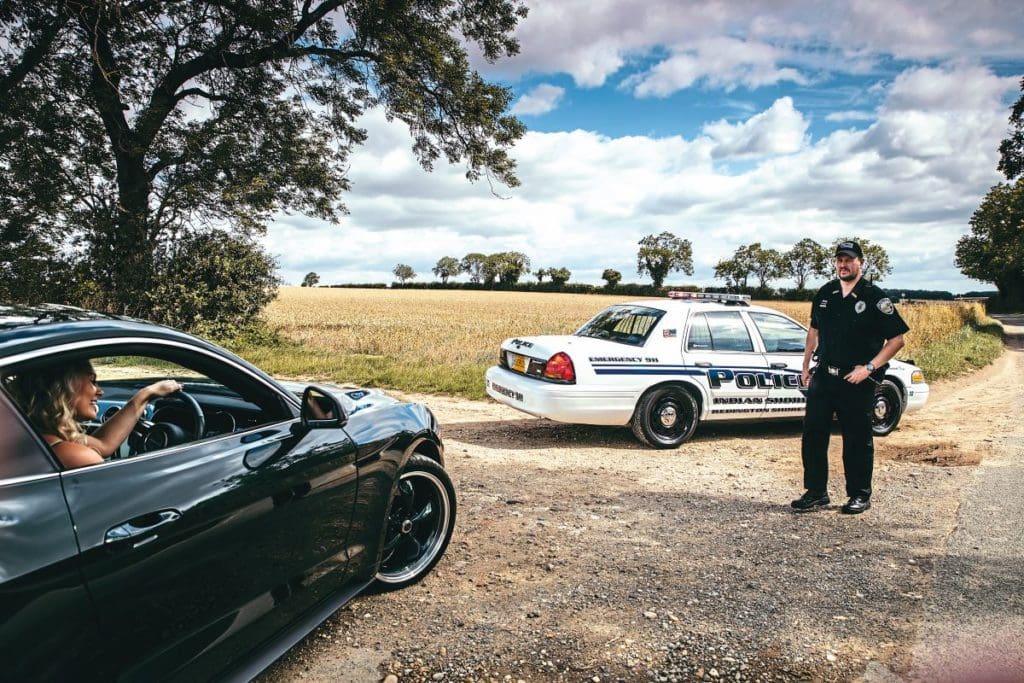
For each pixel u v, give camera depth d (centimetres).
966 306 3772
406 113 1903
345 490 288
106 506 188
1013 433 780
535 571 373
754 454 677
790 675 271
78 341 201
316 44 1827
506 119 1964
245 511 231
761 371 723
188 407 268
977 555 402
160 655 199
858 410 477
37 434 184
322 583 280
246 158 1842
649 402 678
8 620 156
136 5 1566
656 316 720
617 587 354
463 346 1692
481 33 1881
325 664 275
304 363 1316
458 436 735
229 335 1727
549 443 711
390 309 4331
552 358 670
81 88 1533
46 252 1561
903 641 300
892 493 532
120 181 1714
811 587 357
